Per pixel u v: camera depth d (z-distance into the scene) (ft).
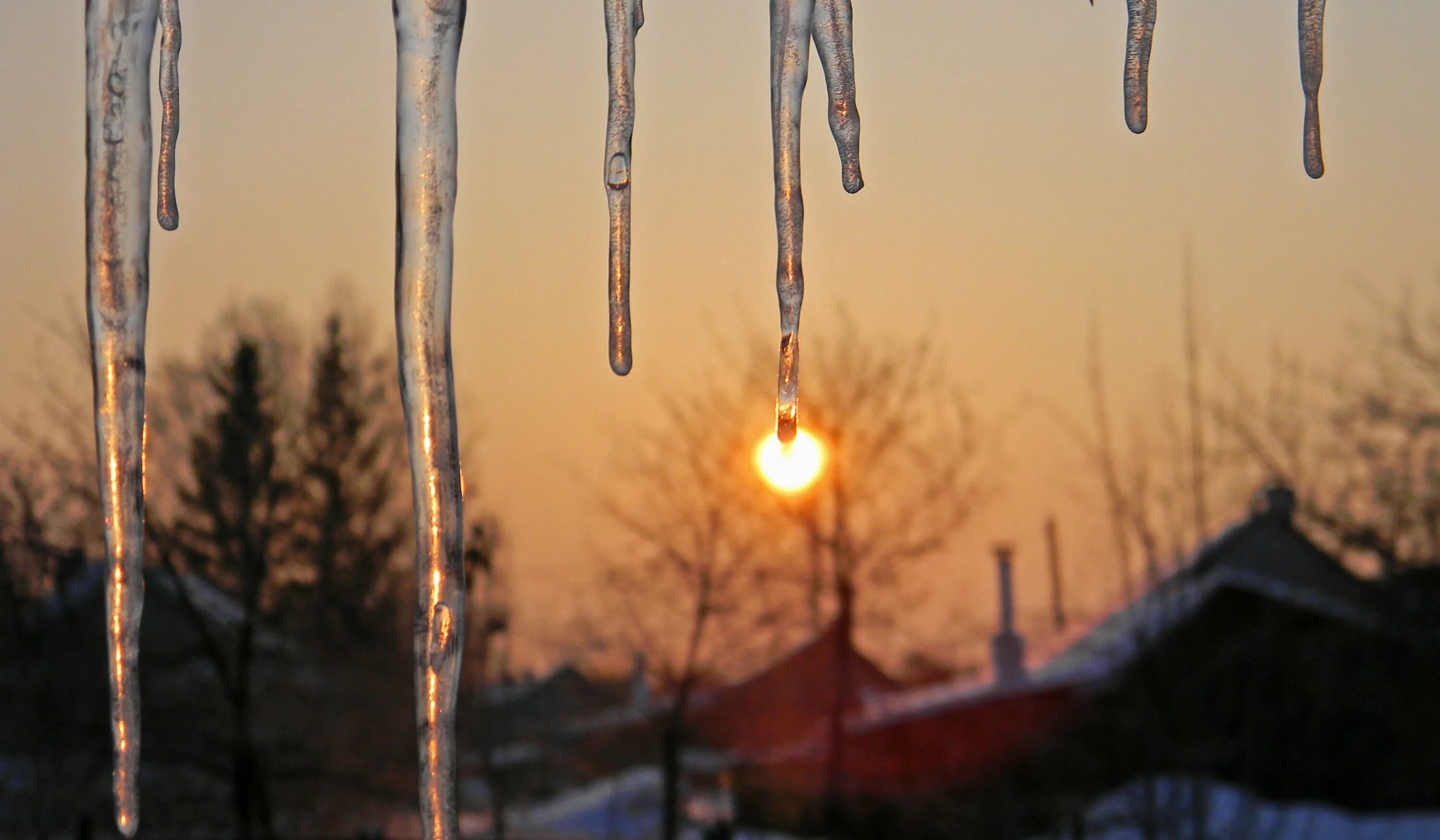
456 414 11.48
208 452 92.73
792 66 12.96
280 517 96.12
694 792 114.11
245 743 87.92
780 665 104.17
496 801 95.14
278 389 99.30
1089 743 89.66
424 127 11.75
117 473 11.85
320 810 97.71
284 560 95.45
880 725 101.40
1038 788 91.25
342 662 97.09
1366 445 89.20
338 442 99.91
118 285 11.97
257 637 95.96
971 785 95.40
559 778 117.39
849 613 104.47
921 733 98.84
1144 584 74.38
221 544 91.81
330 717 96.37
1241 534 87.35
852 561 104.27
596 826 105.91
